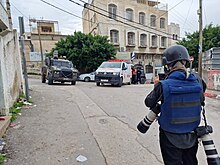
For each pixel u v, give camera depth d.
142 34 37.34
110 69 16.45
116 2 33.81
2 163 3.54
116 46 34.25
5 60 6.45
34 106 7.80
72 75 17.70
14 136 4.76
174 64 2.23
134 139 4.70
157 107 2.22
